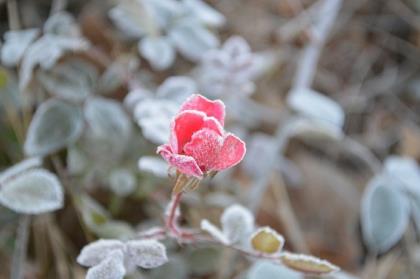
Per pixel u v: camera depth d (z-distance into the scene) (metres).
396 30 0.75
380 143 0.72
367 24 0.75
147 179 0.59
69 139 0.54
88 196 0.59
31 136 0.53
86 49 0.58
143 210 0.61
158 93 0.56
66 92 0.55
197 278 0.60
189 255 0.56
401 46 0.75
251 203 0.59
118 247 0.45
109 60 0.62
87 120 0.57
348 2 0.75
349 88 0.73
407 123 0.73
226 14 0.71
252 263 0.58
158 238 0.47
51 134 0.54
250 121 0.65
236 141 0.39
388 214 0.57
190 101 0.40
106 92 0.60
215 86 0.60
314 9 0.71
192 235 0.48
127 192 0.58
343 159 0.71
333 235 0.66
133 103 0.56
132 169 0.58
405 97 0.74
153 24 0.57
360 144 0.71
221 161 0.39
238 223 0.48
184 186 0.41
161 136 0.51
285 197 0.65
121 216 0.61
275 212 0.64
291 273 0.51
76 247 0.60
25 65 0.54
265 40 0.72
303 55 0.67
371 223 0.57
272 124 0.69
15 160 0.60
